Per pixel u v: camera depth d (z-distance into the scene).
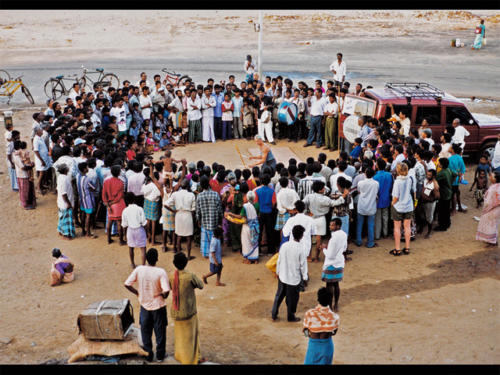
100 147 12.61
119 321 7.04
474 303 8.77
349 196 10.33
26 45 33.94
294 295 8.30
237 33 36.88
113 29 38.69
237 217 10.66
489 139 15.27
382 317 8.45
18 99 23.20
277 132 19.55
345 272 10.04
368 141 13.43
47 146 14.30
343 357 7.29
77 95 17.89
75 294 9.38
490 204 10.73
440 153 13.20
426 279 9.69
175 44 34.03
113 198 11.10
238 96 18.23
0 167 15.97
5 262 10.60
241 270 10.33
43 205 13.49
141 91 18.69
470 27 37.91
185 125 17.78
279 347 7.70
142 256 10.21
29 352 7.54
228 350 7.62
